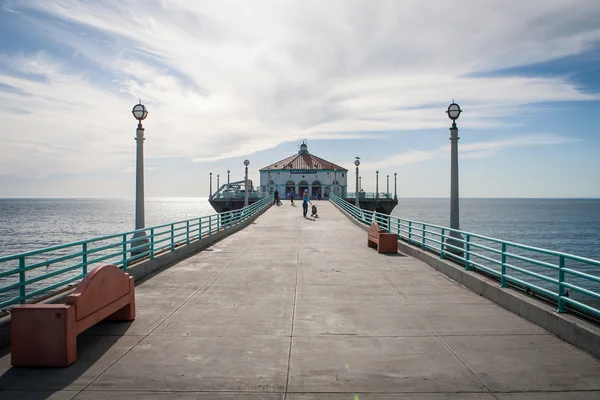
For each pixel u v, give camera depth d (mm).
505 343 6586
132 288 7746
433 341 6684
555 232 73062
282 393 4941
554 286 28328
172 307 8672
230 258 15047
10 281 27984
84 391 4973
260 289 10305
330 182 65438
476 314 8180
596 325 6375
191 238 17734
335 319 7867
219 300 9250
